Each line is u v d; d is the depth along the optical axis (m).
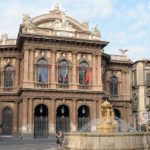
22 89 61.75
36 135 62.50
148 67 97.06
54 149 39.09
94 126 53.22
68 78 66.06
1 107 69.25
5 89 70.12
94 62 68.06
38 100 62.91
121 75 81.12
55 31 66.19
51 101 63.62
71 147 28.81
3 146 45.31
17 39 67.81
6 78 70.62
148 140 28.83
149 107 92.06
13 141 56.47
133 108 96.00
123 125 44.47
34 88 62.53
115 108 79.31
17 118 68.62
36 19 68.06
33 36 63.56
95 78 67.56
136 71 97.25
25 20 65.62
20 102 66.69
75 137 28.44
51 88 64.06
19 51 70.81
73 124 64.38
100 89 67.31
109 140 26.77
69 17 68.81
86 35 68.31
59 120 64.50
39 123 63.22
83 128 65.06
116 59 81.25
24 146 45.00
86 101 66.19
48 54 65.31
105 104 34.09
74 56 66.75
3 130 68.75
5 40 72.06
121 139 26.98
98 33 68.94
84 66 67.50
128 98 80.69
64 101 64.56
